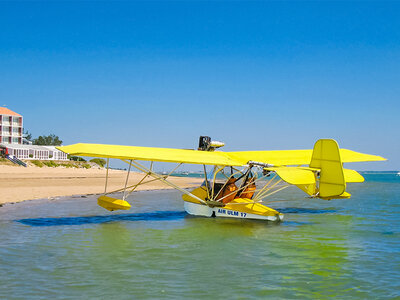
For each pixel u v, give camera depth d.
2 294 5.23
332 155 9.99
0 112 73.38
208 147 13.20
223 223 11.99
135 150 10.78
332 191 10.02
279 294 5.35
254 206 12.70
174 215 14.05
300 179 9.71
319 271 6.46
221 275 6.21
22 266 6.64
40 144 129.75
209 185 13.64
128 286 5.62
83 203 17.80
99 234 9.94
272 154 12.92
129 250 8.01
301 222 12.30
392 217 13.62
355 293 5.39
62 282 5.78
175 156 10.88
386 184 49.84
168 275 6.19
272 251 7.98
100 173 56.56
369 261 7.14
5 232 10.02
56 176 39.59
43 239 9.12
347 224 11.90
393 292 5.41
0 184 26.12
